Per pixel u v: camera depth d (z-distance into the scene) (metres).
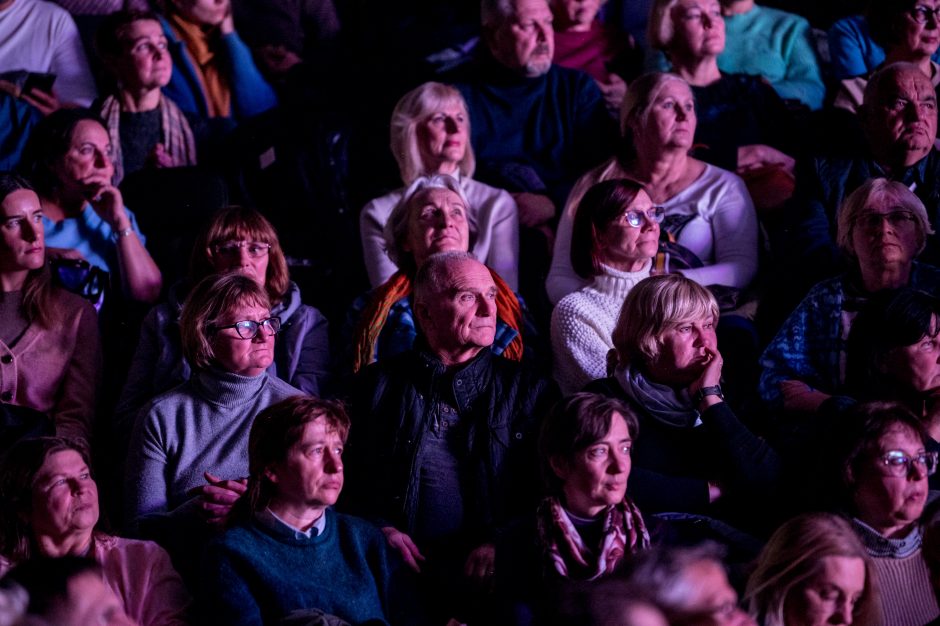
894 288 5.88
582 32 8.55
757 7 8.80
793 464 5.17
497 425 5.21
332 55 8.48
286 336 6.13
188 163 7.66
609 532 4.61
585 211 6.15
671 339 5.23
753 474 5.06
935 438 5.41
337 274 7.11
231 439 5.38
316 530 4.72
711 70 7.86
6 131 7.49
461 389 5.25
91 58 8.45
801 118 7.95
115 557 4.75
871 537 4.80
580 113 7.77
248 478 4.94
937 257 6.46
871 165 6.81
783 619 4.32
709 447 5.22
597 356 5.96
